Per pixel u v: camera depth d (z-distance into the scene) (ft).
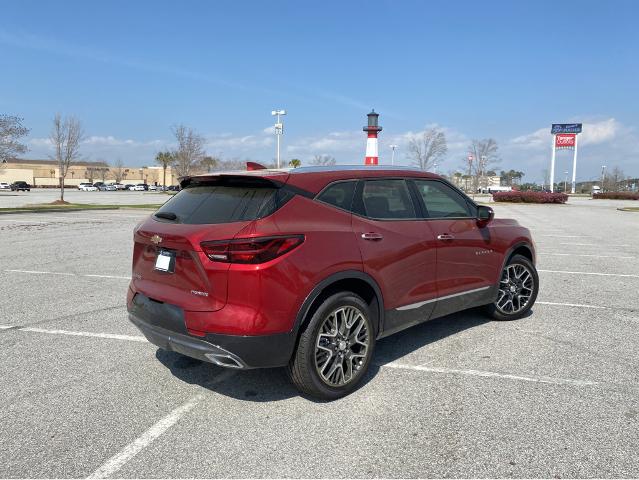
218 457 9.63
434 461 9.46
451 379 13.25
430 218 14.87
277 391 12.60
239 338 10.53
